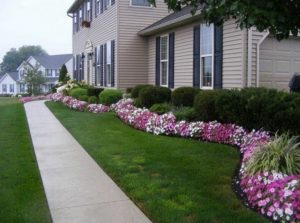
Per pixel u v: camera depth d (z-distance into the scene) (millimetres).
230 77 10375
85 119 11281
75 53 26875
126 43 16203
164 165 5801
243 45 9773
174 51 13688
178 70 13414
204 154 6477
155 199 4355
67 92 19578
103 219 3947
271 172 4324
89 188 4926
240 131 7156
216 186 4801
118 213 4105
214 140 7520
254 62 9828
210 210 4020
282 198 3734
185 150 6801
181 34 13156
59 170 5773
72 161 6324
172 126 8445
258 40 9805
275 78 10359
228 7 4379
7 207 4223
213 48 11117
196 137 7922
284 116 6336
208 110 8156
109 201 4461
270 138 6086
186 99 10359
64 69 27984
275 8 4305
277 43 10305
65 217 3996
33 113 13625
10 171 5645
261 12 4094
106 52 18109
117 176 5332
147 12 16453
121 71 16156
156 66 15336
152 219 3926
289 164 4418
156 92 11344
